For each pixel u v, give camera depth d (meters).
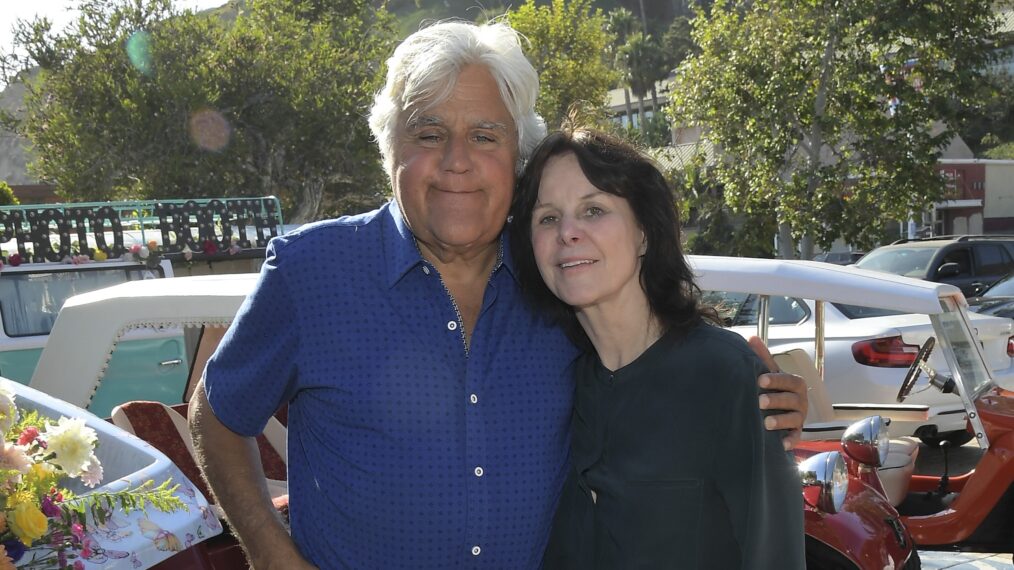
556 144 2.36
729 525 2.19
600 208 2.30
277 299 2.29
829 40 17.11
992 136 52.88
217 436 2.39
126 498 2.24
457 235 2.28
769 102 17.75
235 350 2.33
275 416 4.16
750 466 2.12
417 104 2.31
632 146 2.39
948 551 5.03
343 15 28.19
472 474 2.28
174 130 22.89
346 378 2.27
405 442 2.26
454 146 2.29
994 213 37.38
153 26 23.48
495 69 2.33
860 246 18.33
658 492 2.21
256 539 2.30
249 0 25.42
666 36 58.25
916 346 6.98
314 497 2.33
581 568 2.34
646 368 2.28
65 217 8.62
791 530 2.16
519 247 2.43
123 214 10.41
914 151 17.36
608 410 2.32
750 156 18.44
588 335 2.41
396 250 2.32
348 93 24.19
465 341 2.37
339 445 2.29
